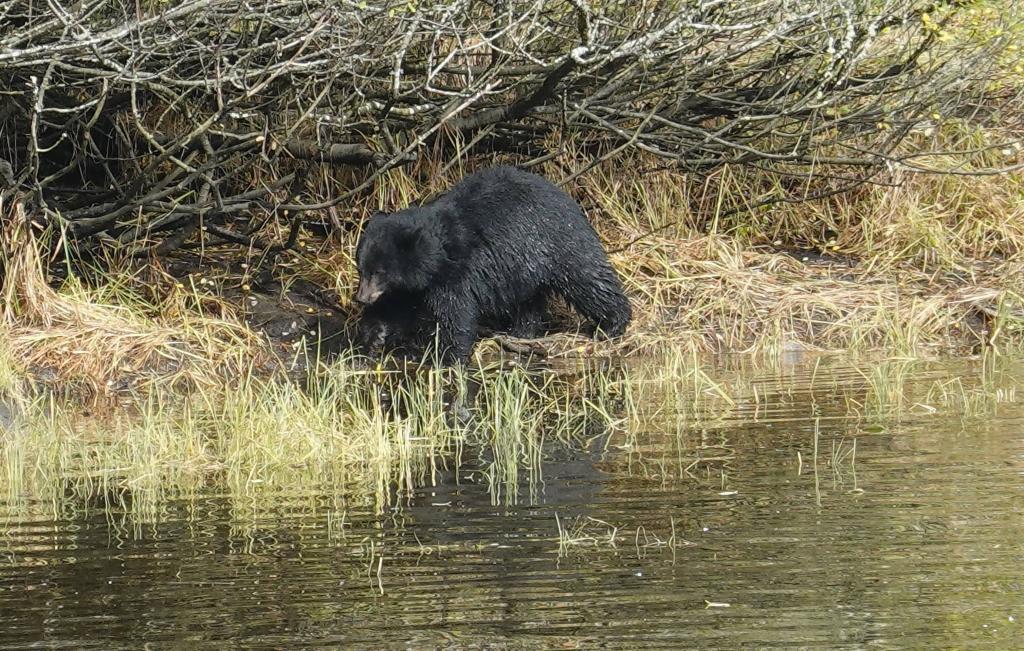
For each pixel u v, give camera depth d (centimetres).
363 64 1391
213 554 750
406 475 927
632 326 1480
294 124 1401
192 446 1015
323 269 1553
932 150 1745
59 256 1480
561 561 722
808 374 1278
